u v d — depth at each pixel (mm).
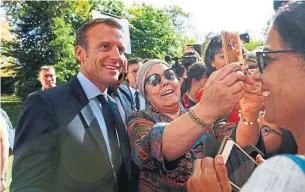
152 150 1101
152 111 1359
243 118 1049
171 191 1185
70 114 1322
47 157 1270
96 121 1371
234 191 901
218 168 909
